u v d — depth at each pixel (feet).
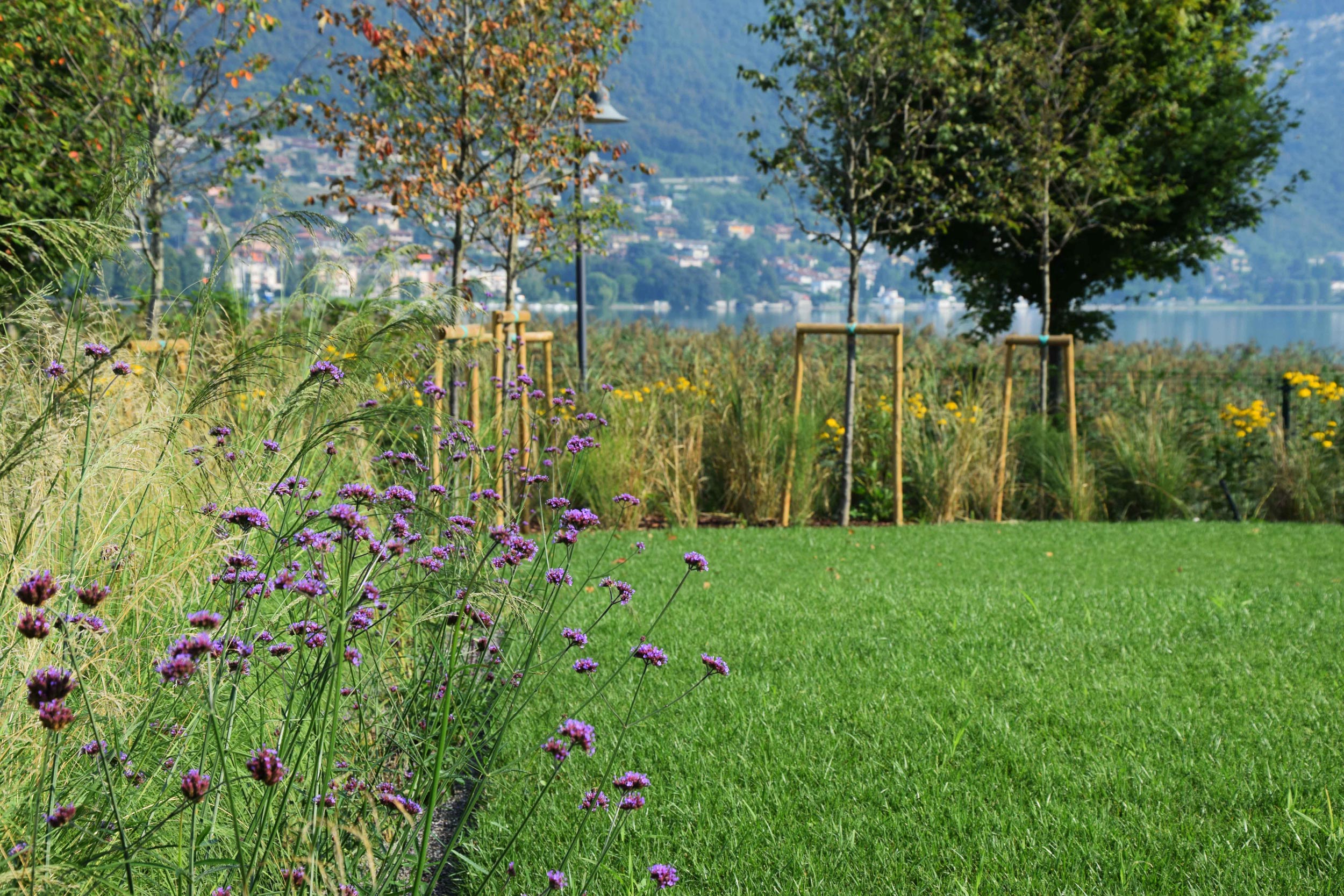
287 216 10.11
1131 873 9.21
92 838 6.15
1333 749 12.35
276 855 6.70
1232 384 43.09
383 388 10.88
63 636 6.13
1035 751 12.35
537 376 40.24
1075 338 55.16
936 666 15.98
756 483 33.91
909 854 9.87
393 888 6.93
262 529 7.27
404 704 8.46
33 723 6.70
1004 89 40.37
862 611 19.69
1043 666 16.01
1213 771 11.62
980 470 35.58
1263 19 51.21
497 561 8.89
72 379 8.54
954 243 53.88
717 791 11.18
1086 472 36.70
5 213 20.42
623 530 29.89
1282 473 36.63
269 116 32.91
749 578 23.02
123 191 9.52
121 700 6.90
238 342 11.66
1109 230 44.96
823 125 36.09
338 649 6.32
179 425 9.34
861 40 33.99
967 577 23.84
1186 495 37.11
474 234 29.68
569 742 7.42
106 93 24.52
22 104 22.25
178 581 8.43
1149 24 46.19
